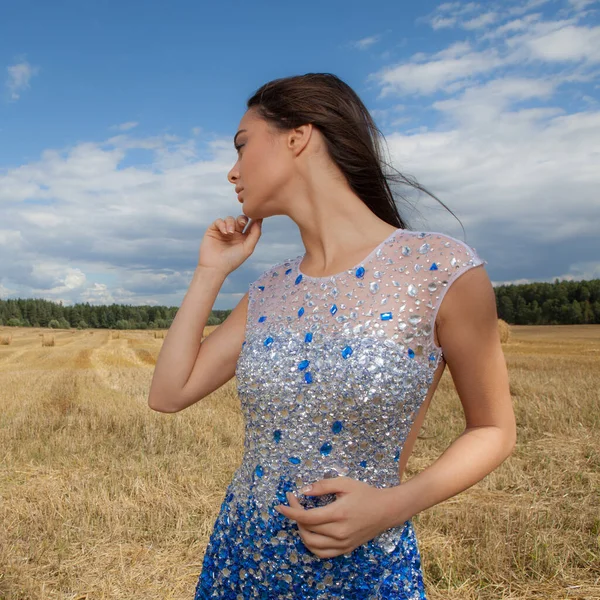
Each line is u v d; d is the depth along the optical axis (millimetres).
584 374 14109
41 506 4781
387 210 1354
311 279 1247
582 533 3967
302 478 1135
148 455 6699
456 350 1169
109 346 37344
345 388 1100
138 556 3895
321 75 1350
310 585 1131
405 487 1075
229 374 1444
